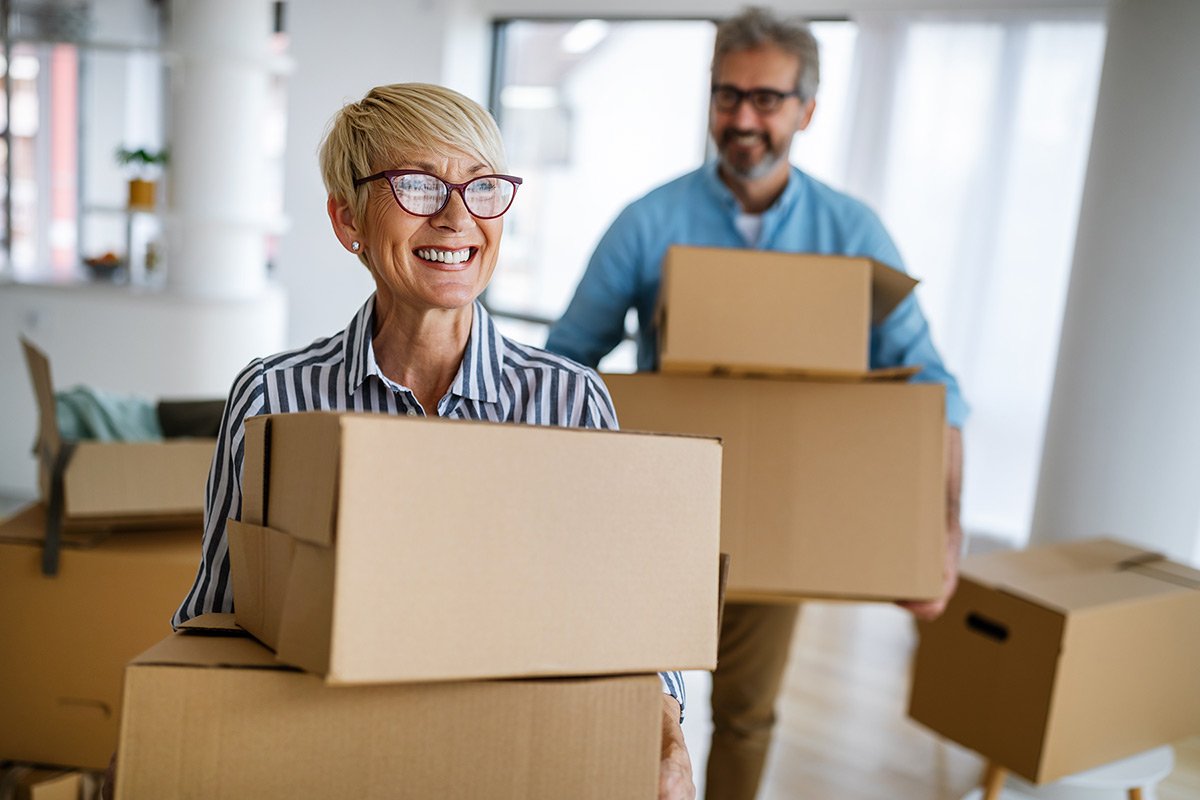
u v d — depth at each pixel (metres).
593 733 0.82
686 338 1.61
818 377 1.61
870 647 3.53
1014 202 3.79
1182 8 2.95
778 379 1.62
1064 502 3.26
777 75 1.81
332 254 5.09
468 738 0.80
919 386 1.60
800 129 1.90
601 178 5.19
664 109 4.95
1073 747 2.15
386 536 0.74
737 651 1.99
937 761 2.77
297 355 1.16
